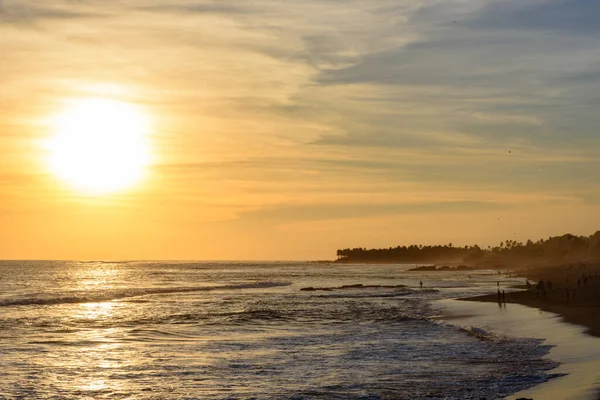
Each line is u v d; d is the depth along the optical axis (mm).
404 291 117375
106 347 41969
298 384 30672
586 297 78125
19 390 29375
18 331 49688
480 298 89125
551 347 39969
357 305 81188
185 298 92562
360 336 48094
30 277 159500
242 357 38156
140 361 36719
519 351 39031
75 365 35312
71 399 28125
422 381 30906
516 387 28891
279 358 37781
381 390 29109
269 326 55500
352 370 33938
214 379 31875
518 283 146375
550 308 67562
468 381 30609
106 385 30609
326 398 27906
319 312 70312
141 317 62625
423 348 41438
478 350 40125
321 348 41750
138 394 28922
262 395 28547
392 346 42500
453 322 57531
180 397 28422
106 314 65188
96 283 134250
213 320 60531
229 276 194875
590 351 37562
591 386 27812
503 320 57500
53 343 43406
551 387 28359
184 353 39656
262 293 108500
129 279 161750
